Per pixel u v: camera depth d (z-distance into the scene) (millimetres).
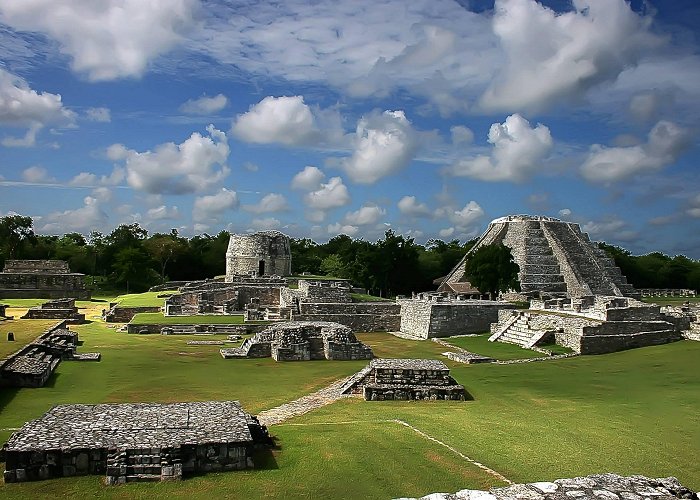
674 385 23297
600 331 33031
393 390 21719
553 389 23438
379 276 88062
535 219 83875
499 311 43406
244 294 62156
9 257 104812
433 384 22312
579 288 70688
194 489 11750
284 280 68875
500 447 14992
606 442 15617
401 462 13609
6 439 14977
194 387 23531
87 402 20094
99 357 29672
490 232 85625
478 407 20328
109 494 11406
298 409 20125
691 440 15883
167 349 34500
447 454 14234
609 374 26297
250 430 14414
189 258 113812
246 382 24953
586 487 9438
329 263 100062
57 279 75688
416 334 44938
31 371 22656
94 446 12227
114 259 108875
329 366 29750
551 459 14102
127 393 21953
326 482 12320
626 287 78938
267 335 33156
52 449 12023
